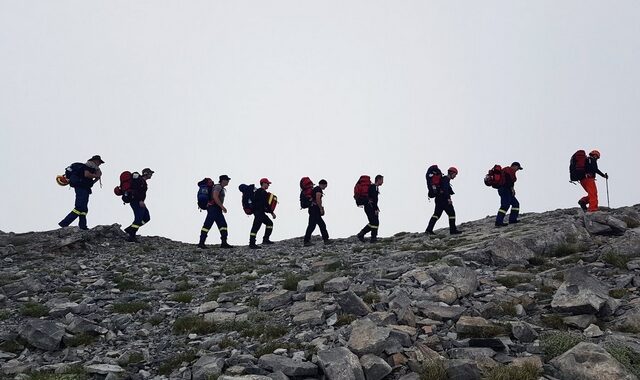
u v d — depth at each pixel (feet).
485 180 62.64
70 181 62.13
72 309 33.40
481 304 29.63
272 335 27.91
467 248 46.11
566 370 20.29
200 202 68.80
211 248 68.28
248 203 69.10
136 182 65.98
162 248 65.57
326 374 20.84
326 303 32.63
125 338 29.63
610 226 47.55
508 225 61.21
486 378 20.18
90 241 61.31
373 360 21.47
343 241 70.79
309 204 68.03
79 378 22.65
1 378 23.12
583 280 28.37
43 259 52.85
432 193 64.23
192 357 25.39
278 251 63.67
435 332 25.55
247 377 20.49
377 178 67.31
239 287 40.52
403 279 35.96
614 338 23.20
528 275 35.60
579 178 59.00
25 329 28.19
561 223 50.37
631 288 30.50
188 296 38.01
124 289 41.45
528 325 24.63
